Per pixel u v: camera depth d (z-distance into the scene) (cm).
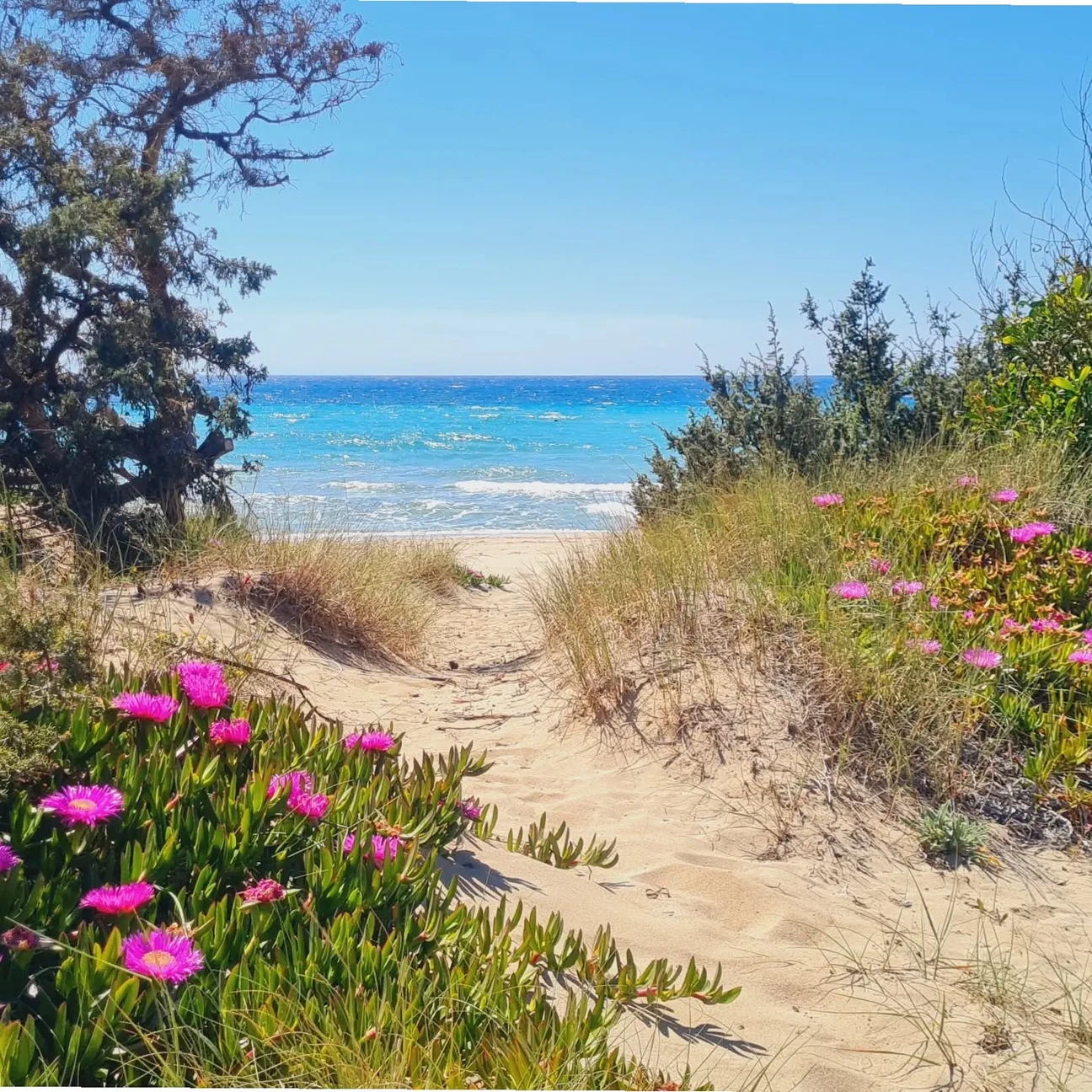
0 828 271
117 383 1117
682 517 765
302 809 296
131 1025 215
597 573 714
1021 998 300
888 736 462
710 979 305
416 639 841
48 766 284
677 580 612
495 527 2056
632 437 4700
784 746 477
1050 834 420
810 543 607
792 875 387
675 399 9012
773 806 438
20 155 1142
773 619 550
